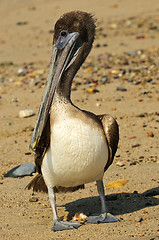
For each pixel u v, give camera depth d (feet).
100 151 28.96
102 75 68.13
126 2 117.80
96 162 28.94
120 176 38.42
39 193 36.70
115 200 34.09
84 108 55.98
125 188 36.17
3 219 32.01
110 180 37.88
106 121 30.63
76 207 33.55
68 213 32.60
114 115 53.36
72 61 30.66
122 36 91.56
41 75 71.77
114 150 31.14
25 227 30.42
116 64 73.05
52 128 28.78
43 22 108.17
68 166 28.68
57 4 122.01
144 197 34.22
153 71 67.92
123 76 66.85
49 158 29.17
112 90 61.57
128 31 94.58
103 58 77.00
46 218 31.96
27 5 125.70
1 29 106.11
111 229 28.78
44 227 30.32
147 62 72.13
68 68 30.45
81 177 29.40
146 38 87.97
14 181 39.65
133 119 52.13
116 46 84.64
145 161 41.34
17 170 40.98
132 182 37.09
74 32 30.94
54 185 30.37
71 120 28.58
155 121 51.16
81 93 61.41
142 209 32.04
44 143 29.48
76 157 28.43
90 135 28.58
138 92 60.39
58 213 32.73
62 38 30.91
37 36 98.27
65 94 29.60
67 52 30.78
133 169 39.68
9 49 90.89
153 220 29.78
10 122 53.67
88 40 31.58
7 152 46.16
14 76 72.84
